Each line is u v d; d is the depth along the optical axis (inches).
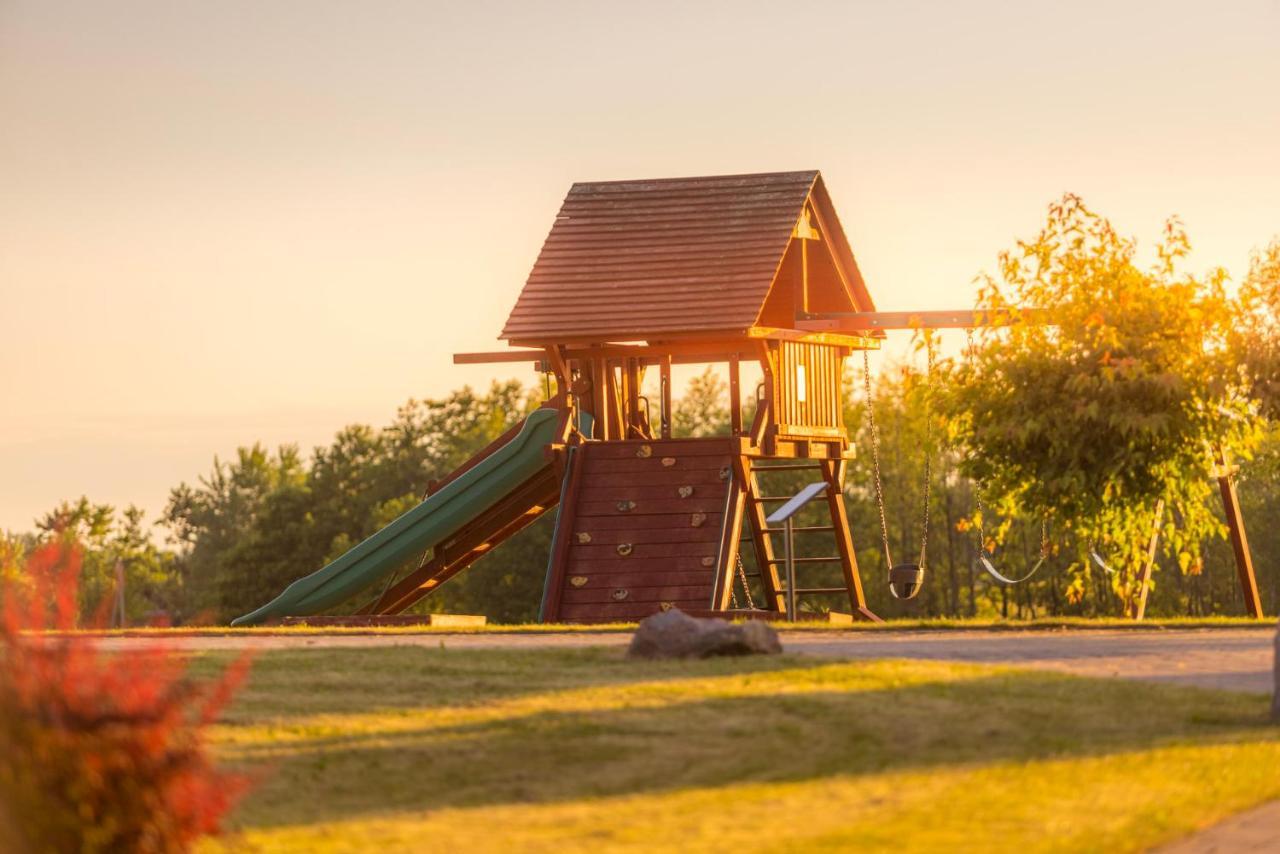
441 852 454.9
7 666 414.0
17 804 394.3
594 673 733.9
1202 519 1385.3
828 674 721.0
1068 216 1333.7
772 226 1595.7
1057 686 702.5
